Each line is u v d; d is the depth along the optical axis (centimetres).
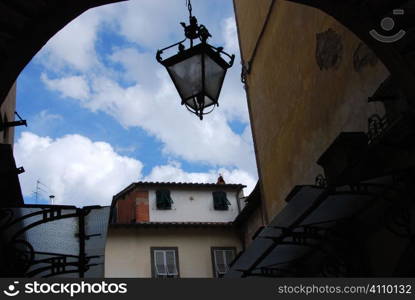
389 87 823
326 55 1137
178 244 2541
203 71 666
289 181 1347
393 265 830
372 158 804
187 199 2873
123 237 2514
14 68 590
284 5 1401
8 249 748
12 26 611
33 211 768
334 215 885
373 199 817
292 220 902
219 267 2520
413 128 694
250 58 1695
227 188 2947
